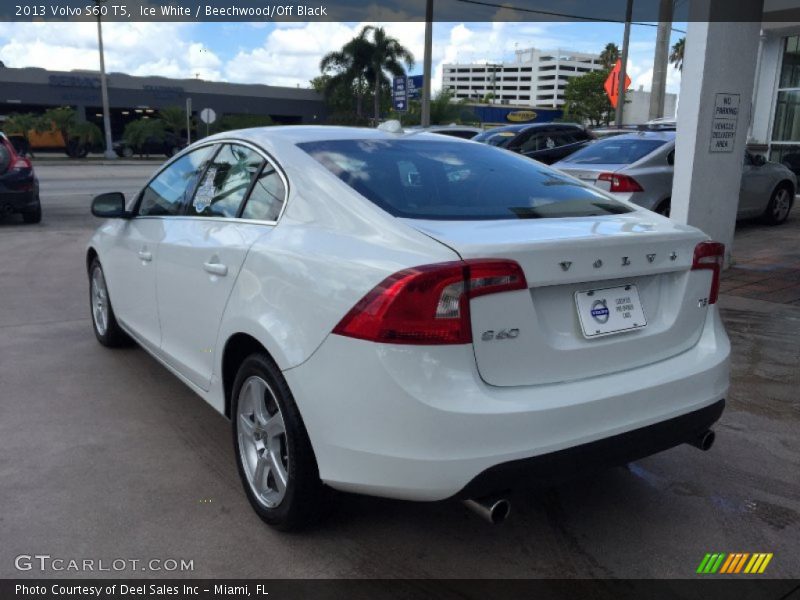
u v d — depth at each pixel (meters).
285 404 2.79
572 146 14.33
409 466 2.43
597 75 77.31
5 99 47.91
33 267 8.52
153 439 3.91
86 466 3.59
